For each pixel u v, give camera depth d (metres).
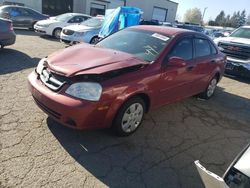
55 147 3.38
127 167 3.19
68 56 3.80
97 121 3.33
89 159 3.24
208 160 3.59
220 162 3.57
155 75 3.87
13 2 21.70
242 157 2.05
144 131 4.12
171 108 5.27
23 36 13.26
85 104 3.14
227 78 8.94
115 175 3.03
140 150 3.58
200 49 5.21
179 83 4.54
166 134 4.14
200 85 5.45
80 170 3.03
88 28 11.30
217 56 5.86
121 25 10.80
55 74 3.42
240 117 5.33
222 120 5.04
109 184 2.88
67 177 2.88
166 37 4.47
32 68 6.87
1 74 6.06
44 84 3.52
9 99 4.64
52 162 3.09
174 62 4.02
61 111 3.20
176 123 4.60
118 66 3.49
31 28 16.19
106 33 10.63
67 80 3.29
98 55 3.81
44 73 3.62
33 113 4.18
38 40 12.41
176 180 3.09
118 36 4.81
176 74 4.34
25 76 6.10
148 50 4.21
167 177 3.12
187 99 5.97
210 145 4.00
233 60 8.56
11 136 3.49
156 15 36.94
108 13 11.34
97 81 3.24
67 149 3.37
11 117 3.99
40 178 2.81
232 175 1.94
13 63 7.18
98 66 3.42
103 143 3.60
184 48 4.64
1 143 3.31
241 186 1.86
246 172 1.89
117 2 30.59
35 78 3.76
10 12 15.20
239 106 6.02
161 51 4.15
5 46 8.98
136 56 4.12
